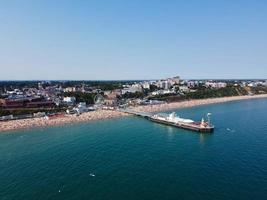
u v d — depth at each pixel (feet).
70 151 339.57
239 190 218.18
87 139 408.46
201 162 288.10
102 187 229.25
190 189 221.87
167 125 548.31
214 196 208.95
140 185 231.71
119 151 335.88
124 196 212.02
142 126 536.01
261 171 257.34
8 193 221.25
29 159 309.83
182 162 289.33
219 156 308.40
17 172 267.59
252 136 410.72
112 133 458.09
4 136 445.37
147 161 294.25
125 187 228.43
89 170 269.23
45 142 394.73
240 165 275.18
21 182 242.58
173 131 480.64
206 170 263.29
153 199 206.39
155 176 250.78
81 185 233.76
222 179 240.53
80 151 338.54
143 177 249.14
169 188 224.74
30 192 222.07
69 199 208.95
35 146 371.56
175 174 254.68
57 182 241.14
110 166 279.90
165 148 350.23
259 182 232.73
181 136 432.25
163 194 214.28
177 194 213.66
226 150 333.83
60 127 524.11
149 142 386.52
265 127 481.87
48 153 333.21
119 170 268.00
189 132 469.16
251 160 290.15
